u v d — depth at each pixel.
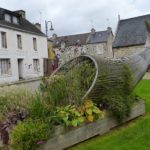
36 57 36.88
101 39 66.19
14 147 5.10
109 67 7.25
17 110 5.86
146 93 12.17
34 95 6.54
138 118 7.64
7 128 5.39
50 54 40.69
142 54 11.27
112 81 7.11
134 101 7.90
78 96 6.61
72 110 6.08
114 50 43.78
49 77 7.52
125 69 7.59
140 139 5.96
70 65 8.09
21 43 34.09
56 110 6.00
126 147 5.57
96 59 7.31
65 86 6.80
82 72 7.41
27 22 38.09
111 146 5.66
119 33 44.34
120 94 7.24
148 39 16.61
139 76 9.19
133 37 42.62
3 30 31.17
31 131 5.02
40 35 37.84
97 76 6.77
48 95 6.58
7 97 6.44
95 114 6.28
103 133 6.47
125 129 6.71
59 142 5.46
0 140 5.45
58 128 5.52
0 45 30.53
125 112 7.07
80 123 5.88
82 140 5.95
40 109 5.64
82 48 21.19
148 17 43.41
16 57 32.94
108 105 6.79
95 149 5.54
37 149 5.07
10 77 31.33
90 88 6.65
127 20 45.06
